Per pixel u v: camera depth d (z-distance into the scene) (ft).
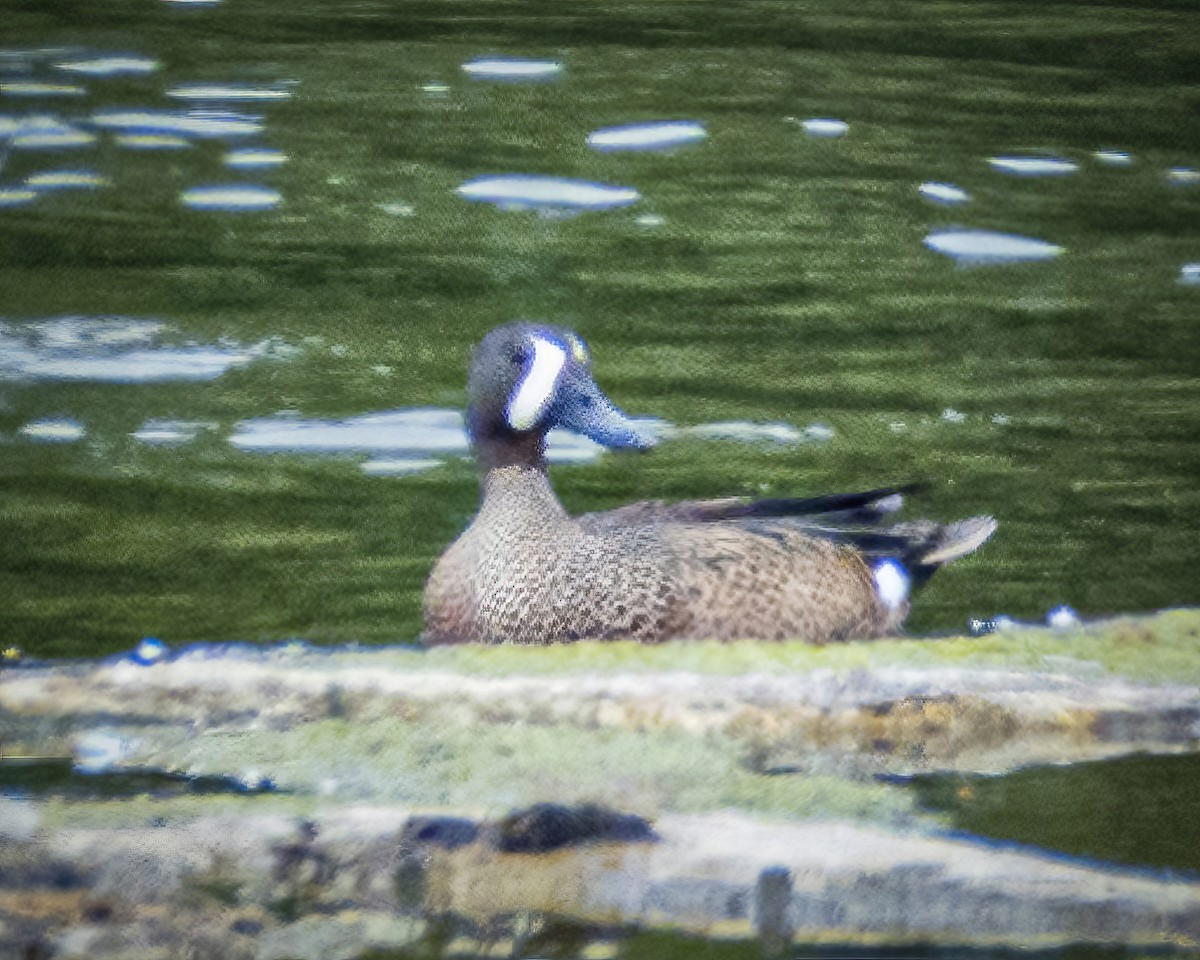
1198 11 80.89
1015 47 76.33
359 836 26.58
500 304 53.78
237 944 24.45
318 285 54.24
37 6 77.77
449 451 44.34
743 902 25.27
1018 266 57.31
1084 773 29.01
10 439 44.34
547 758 28.78
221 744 29.32
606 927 24.98
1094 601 37.22
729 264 56.65
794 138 66.85
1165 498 42.63
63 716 30.40
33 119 65.46
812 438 45.62
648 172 63.41
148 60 71.92
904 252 58.18
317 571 38.24
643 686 31.19
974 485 43.16
